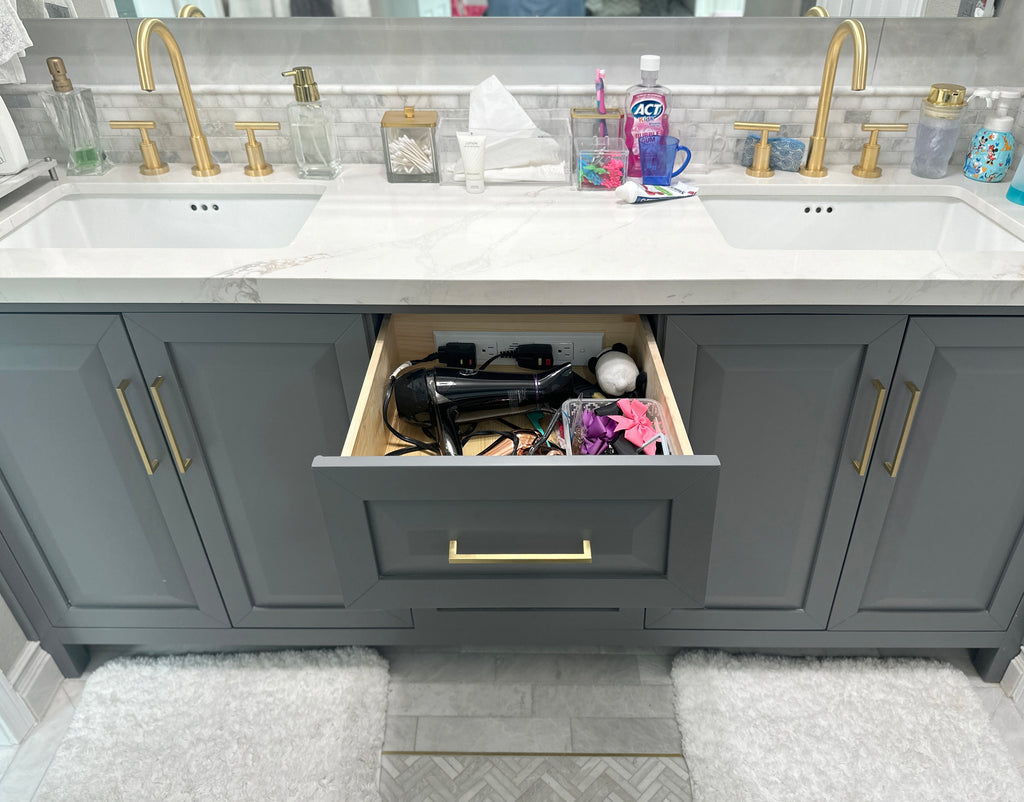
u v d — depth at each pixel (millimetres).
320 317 1189
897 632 1537
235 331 1210
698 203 1411
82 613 1567
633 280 1113
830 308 1152
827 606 1504
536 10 1485
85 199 1544
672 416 1045
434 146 1480
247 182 1539
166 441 1329
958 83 1530
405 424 1271
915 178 1513
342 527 1006
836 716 1510
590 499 968
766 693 1553
